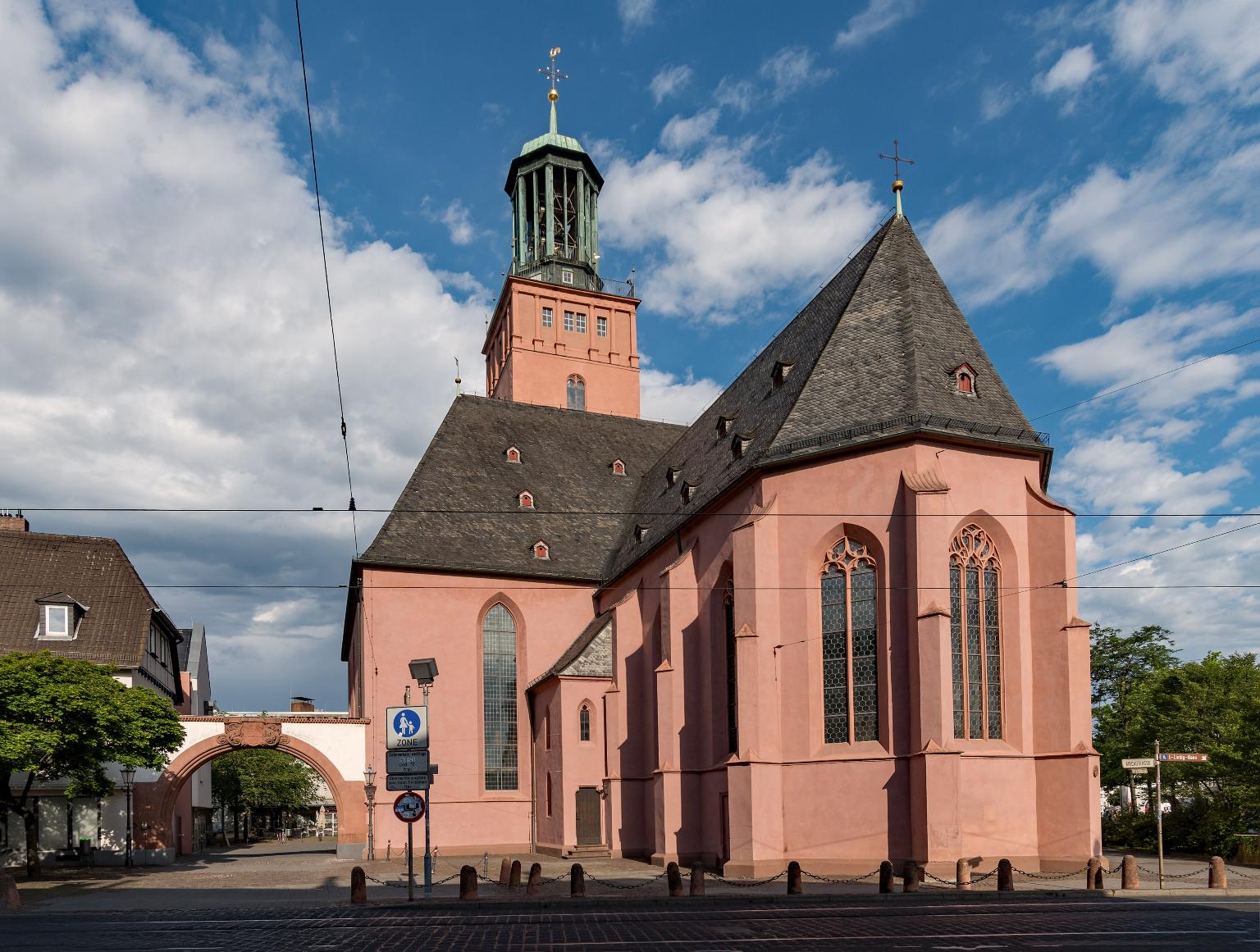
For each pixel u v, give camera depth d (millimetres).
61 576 46312
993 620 32281
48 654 33844
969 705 31141
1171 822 41125
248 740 43625
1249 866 33844
